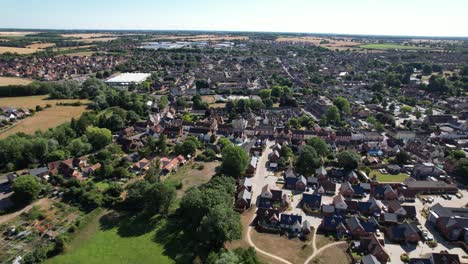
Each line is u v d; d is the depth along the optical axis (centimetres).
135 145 19788
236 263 9356
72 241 11594
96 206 13575
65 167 16288
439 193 14875
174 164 17200
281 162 17325
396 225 12138
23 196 13425
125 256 10850
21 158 16775
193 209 12088
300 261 10406
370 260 9838
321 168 16262
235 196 14250
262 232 11912
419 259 10250
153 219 12862
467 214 12244
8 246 11194
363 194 14488
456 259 10081
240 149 16050
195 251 11019
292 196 14512
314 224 12412
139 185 13888
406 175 16738
